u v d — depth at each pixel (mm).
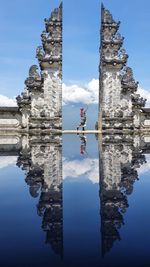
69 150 23703
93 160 17734
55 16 48656
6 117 48594
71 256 5027
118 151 22844
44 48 48781
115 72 49375
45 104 48562
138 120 50125
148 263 4680
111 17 49594
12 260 4887
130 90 49500
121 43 49344
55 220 6941
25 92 48562
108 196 9219
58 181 11695
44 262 4801
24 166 15539
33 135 45500
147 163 16391
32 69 48781
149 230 6207
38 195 9461
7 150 23641
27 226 6578
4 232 6215
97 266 4594
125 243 5555
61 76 48719
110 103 49375
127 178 12211
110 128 49500
